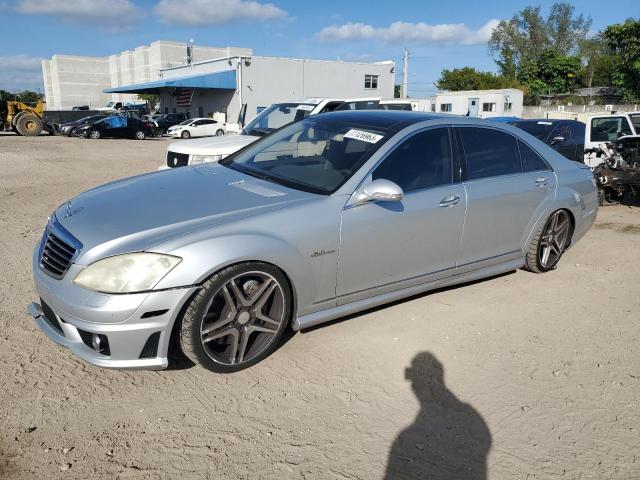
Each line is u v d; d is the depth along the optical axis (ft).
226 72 130.11
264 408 10.13
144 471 8.46
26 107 107.14
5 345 12.00
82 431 9.31
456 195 13.82
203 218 10.78
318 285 11.75
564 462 9.05
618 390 11.15
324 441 9.32
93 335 9.84
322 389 10.80
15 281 15.85
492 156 15.19
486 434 9.68
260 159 14.64
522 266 17.40
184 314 10.18
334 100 32.58
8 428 9.30
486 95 131.85
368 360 11.93
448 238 13.89
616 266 18.99
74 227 10.77
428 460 8.98
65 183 36.83
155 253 9.80
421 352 12.37
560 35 253.65
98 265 9.78
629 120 35.35
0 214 25.02
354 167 12.55
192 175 13.76
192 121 119.14
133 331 9.72
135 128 108.88
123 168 48.75
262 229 10.81
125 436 9.23
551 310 14.97
